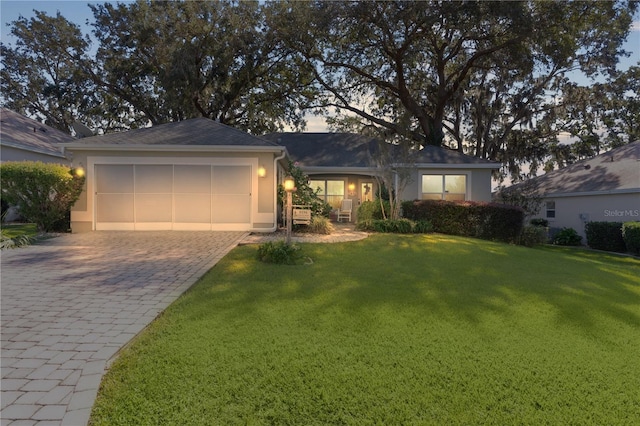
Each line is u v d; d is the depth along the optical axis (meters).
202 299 4.95
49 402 2.66
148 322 4.21
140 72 23.50
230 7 20.88
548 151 25.92
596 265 8.39
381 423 2.50
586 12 18.33
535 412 2.63
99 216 12.19
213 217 12.30
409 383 2.96
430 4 17.50
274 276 6.21
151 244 9.51
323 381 2.96
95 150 12.09
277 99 23.86
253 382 2.93
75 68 24.27
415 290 5.50
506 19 17.72
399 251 8.68
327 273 6.46
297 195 13.44
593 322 4.37
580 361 3.37
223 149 11.96
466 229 12.45
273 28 20.64
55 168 11.16
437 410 2.63
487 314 4.54
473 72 23.06
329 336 3.80
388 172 13.48
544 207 19.31
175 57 20.03
